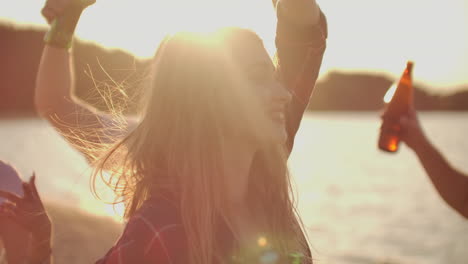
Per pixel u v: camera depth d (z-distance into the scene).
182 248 1.15
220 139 1.25
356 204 31.36
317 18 1.60
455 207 1.92
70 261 7.57
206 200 1.21
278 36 1.63
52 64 1.61
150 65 1.36
